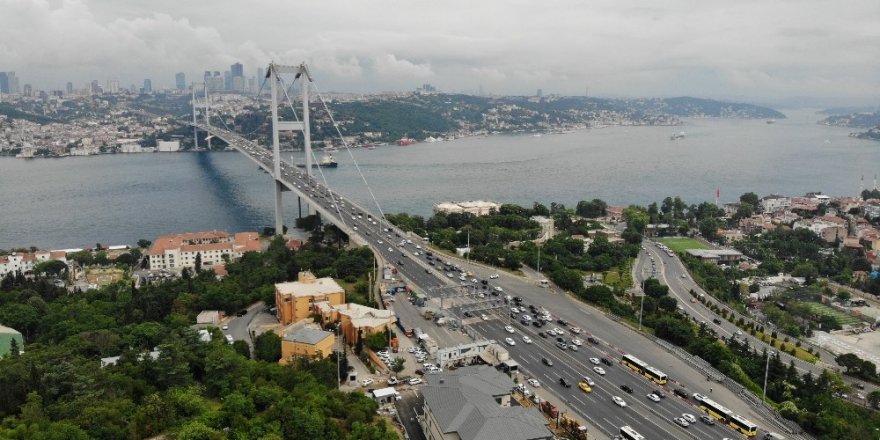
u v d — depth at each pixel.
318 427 177.38
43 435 157.25
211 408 189.38
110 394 189.25
